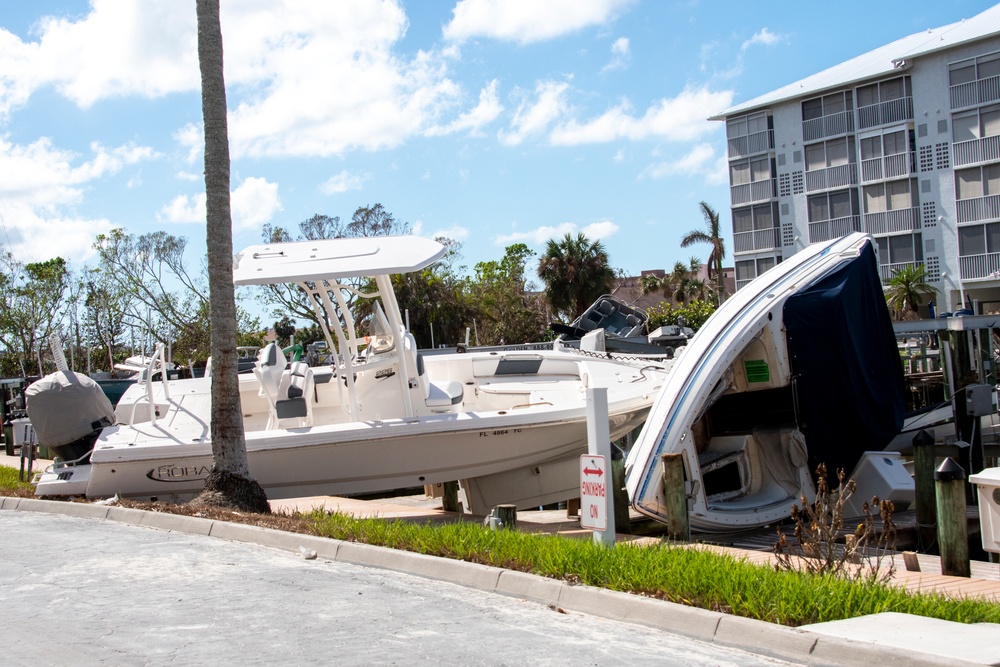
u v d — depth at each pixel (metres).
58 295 54.72
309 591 7.75
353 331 14.35
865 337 13.70
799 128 46.97
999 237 40.62
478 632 6.45
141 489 13.38
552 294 57.19
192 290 50.94
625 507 12.16
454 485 15.69
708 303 54.09
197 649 5.91
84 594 7.55
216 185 12.78
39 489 13.72
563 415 13.68
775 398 14.05
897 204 43.72
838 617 6.45
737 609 6.55
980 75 40.91
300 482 13.31
